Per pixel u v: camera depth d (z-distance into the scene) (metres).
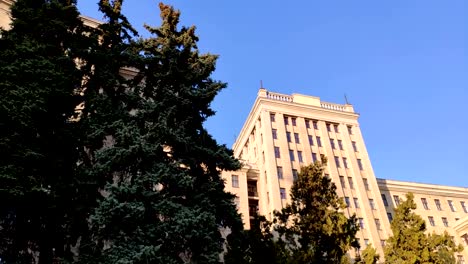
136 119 13.22
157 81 14.83
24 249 11.24
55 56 13.82
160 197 11.55
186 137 13.01
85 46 15.35
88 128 12.62
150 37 15.70
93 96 13.60
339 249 10.69
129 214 10.25
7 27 23.39
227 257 10.79
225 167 14.08
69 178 11.80
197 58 15.67
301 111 53.12
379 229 45.47
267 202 43.53
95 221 10.15
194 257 11.02
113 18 16.97
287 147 47.97
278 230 11.49
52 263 11.32
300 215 11.72
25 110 11.26
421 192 56.41
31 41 13.34
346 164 50.47
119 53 15.00
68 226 11.62
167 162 12.63
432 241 12.94
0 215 10.95
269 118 50.44
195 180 12.91
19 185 10.26
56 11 15.15
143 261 9.55
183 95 14.25
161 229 10.58
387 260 13.31
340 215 11.45
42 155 11.09
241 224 13.06
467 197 58.03
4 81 11.91
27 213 11.14
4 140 10.66
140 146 11.45
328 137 52.06
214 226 11.43
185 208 11.18
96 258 10.02
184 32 16.50
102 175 11.77
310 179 12.30
